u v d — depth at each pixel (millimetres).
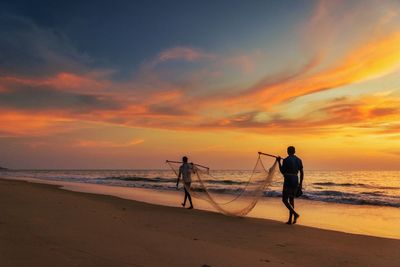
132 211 11828
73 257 5457
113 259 5473
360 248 7027
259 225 9664
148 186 29141
